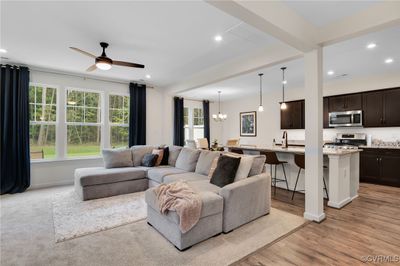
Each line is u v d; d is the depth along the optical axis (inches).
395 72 192.4
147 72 196.4
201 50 141.9
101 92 219.3
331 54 146.9
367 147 201.3
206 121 338.3
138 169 171.8
